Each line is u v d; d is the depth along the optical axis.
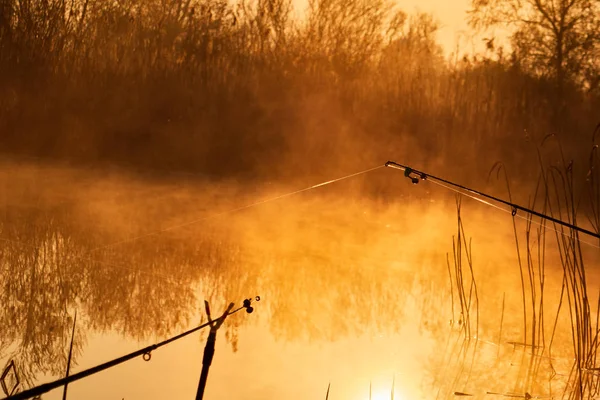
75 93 13.81
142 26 14.82
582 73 20.62
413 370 5.07
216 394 4.29
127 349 4.91
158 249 7.77
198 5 15.18
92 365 4.60
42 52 13.84
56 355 4.73
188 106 14.34
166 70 14.55
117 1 14.70
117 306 5.78
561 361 5.46
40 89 13.60
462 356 5.42
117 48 14.47
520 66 16.55
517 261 8.50
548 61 20.84
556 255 8.96
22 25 13.79
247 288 6.66
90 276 6.52
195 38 15.03
